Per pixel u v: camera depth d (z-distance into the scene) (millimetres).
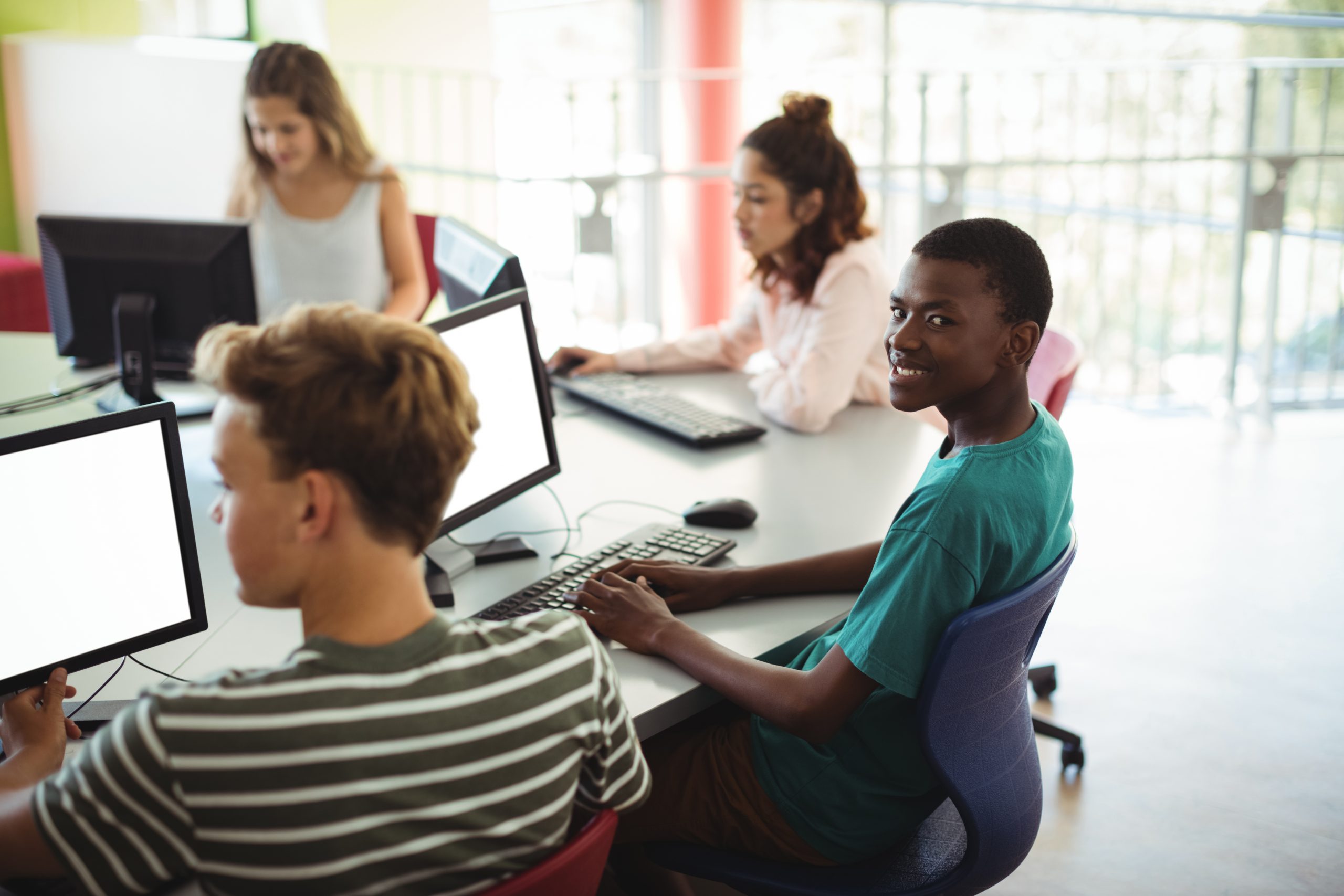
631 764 1047
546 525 1807
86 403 2332
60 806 835
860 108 5406
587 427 2268
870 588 1281
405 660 880
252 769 818
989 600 1286
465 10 5809
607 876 1946
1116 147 4980
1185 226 4703
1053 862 2104
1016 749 1390
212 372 896
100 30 5383
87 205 5184
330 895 850
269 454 869
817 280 2316
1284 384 4652
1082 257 4848
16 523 1194
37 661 1224
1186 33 5930
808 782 1390
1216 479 3801
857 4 6047
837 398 2215
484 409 1671
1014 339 1298
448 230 2400
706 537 1709
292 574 900
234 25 5539
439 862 888
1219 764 2371
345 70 5535
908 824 1398
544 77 6195
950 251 1291
